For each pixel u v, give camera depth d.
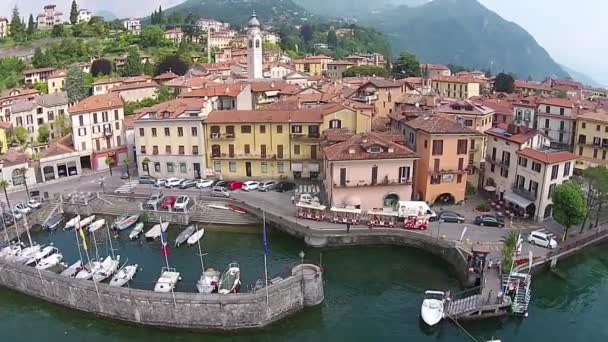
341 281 64.56
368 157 76.06
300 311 57.62
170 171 99.62
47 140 130.62
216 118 95.69
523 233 72.00
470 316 55.19
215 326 54.34
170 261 69.69
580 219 67.50
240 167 96.88
